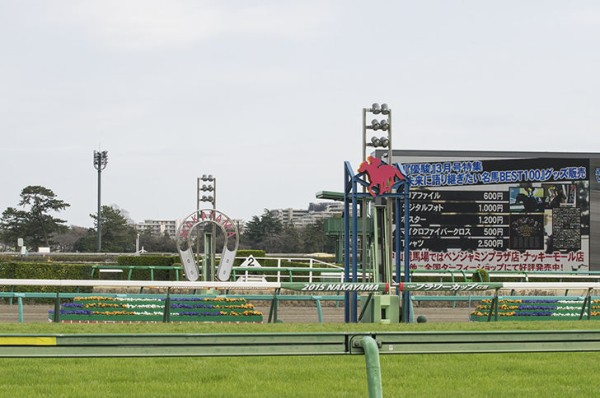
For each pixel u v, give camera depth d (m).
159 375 7.95
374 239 15.41
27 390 7.05
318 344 5.26
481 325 12.72
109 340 5.16
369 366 5.05
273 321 15.27
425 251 28.39
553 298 17.55
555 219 28.70
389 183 15.14
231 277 24.86
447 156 28.56
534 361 9.13
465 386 7.62
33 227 86.56
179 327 12.04
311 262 26.05
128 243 88.31
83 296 15.23
